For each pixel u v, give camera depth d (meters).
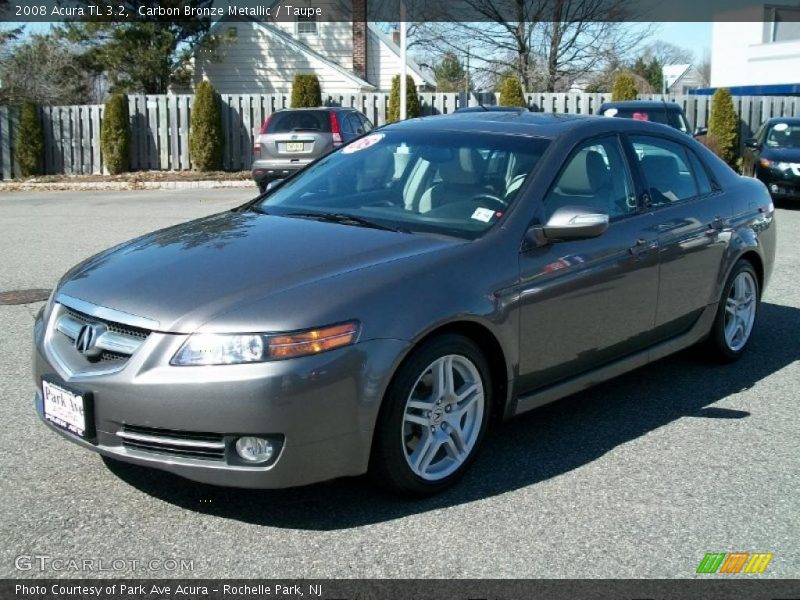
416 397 3.83
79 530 3.56
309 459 3.46
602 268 4.59
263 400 3.35
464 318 3.87
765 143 16.53
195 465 3.43
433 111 24.06
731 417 5.01
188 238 4.36
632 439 4.66
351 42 34.78
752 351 6.35
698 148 5.80
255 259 3.92
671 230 5.12
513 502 3.88
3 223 13.14
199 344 3.41
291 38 30.91
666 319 5.18
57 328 3.90
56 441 4.48
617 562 3.39
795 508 3.87
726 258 5.64
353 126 17.38
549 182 4.52
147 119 22.73
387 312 3.62
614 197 4.92
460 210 4.43
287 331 3.41
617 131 5.14
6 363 5.81
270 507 3.79
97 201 17.02
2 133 22.66
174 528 3.60
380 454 3.67
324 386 3.43
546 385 4.49
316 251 3.99
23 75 32.03
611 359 4.89
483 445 4.56
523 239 4.25
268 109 22.98
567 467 4.28
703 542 3.56
